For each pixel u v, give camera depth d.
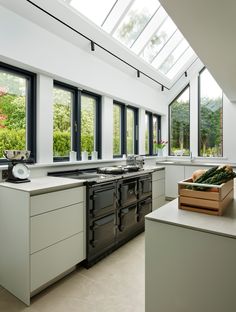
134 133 4.88
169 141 5.89
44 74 2.80
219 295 1.13
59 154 3.19
